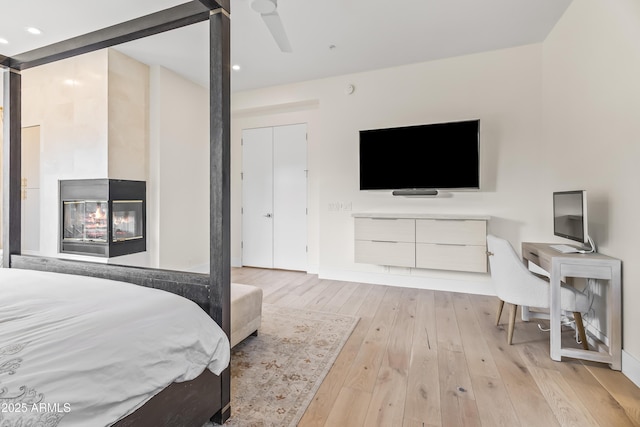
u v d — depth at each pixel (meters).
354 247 4.14
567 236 2.48
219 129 1.56
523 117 3.49
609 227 2.19
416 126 3.76
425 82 3.87
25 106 3.90
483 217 3.43
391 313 3.05
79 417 0.84
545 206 3.40
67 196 3.68
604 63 2.25
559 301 2.14
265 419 1.56
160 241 3.94
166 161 4.02
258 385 1.84
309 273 4.78
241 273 4.79
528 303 2.29
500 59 3.56
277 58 3.75
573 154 2.73
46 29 3.05
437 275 3.85
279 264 5.06
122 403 0.97
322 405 1.68
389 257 3.82
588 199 2.47
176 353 1.21
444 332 2.60
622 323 2.02
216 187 1.55
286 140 4.95
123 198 3.59
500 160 3.59
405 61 3.84
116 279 1.86
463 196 3.74
